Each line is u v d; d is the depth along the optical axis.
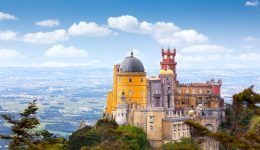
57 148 111.75
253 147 96.50
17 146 108.06
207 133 103.38
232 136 100.94
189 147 100.12
